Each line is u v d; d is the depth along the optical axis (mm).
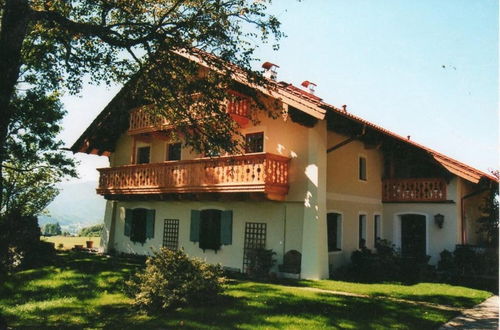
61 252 21125
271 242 15078
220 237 16703
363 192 17672
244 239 15867
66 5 11289
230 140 11844
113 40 10617
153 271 9758
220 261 16531
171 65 11523
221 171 15016
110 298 10602
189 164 16156
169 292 9273
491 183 18781
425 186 18016
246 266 15547
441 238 17406
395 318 8719
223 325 7988
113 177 19672
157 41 11141
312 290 11938
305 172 14422
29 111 11672
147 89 12016
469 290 12430
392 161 19500
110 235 21578
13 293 11203
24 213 17625
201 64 12555
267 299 10117
